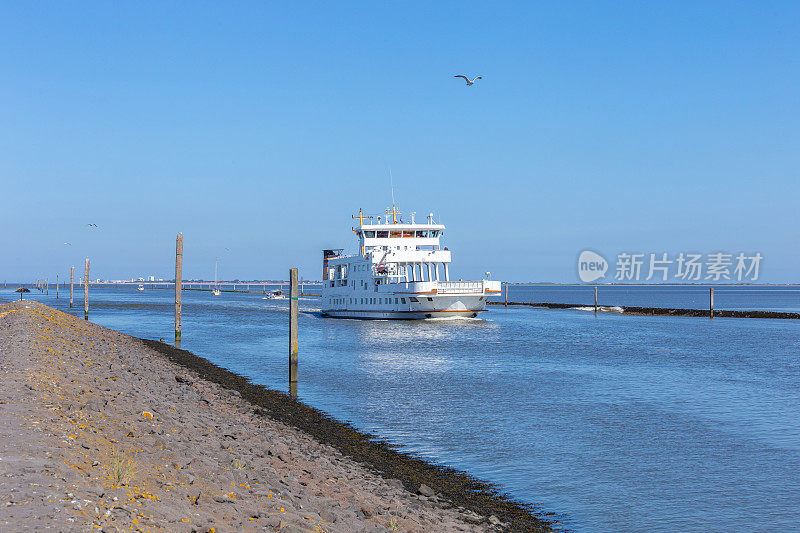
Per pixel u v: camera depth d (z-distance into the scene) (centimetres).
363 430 2741
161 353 5041
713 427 2888
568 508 1841
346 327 8744
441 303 9056
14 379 1923
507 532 1587
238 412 2778
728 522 1762
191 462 1431
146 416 1884
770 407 3356
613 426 2891
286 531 1060
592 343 6881
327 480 1706
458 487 1981
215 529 981
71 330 4756
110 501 984
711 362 5272
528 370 4750
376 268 9550
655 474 2181
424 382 4144
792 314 11138
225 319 11031
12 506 870
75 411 1630
